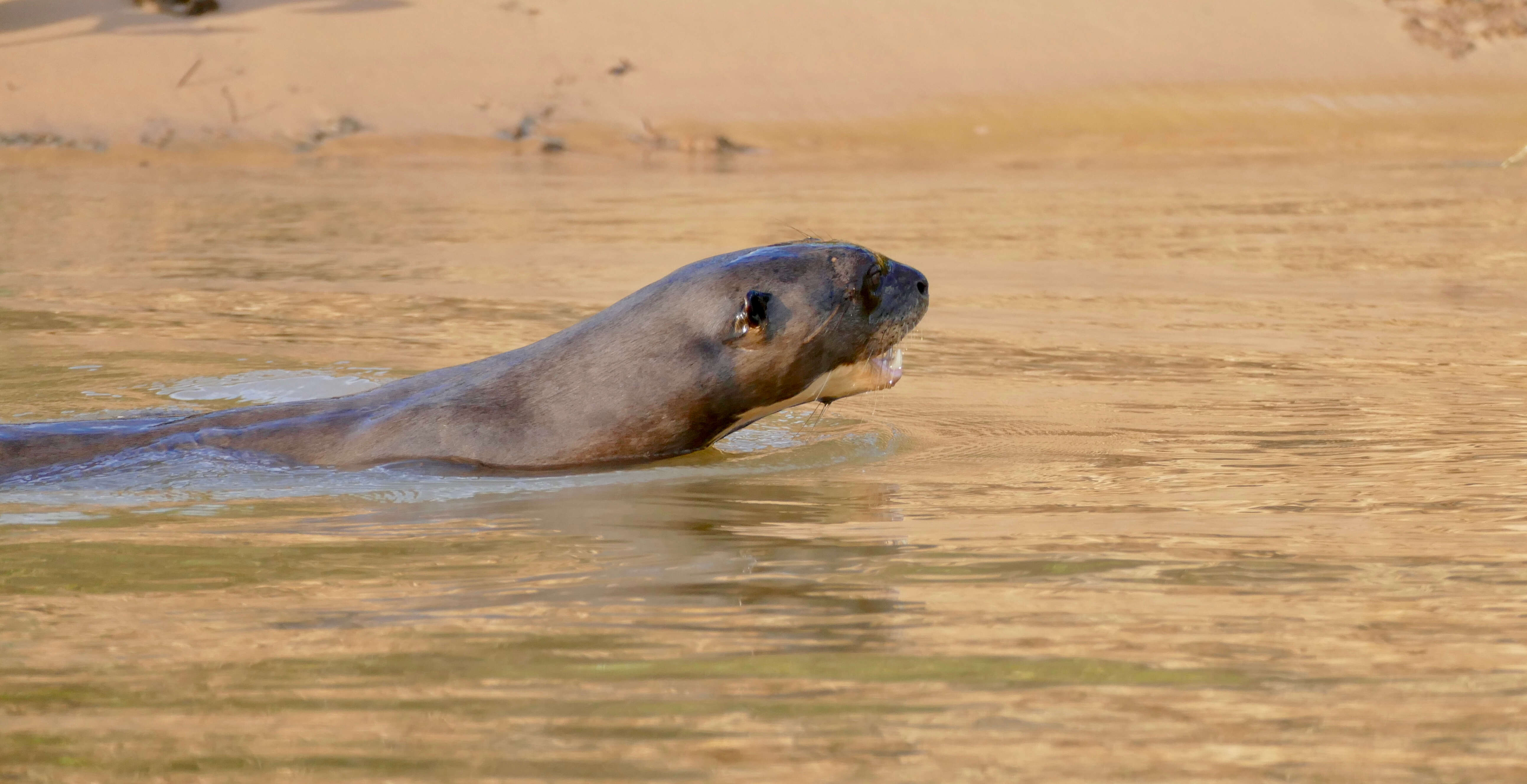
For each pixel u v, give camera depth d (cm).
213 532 1847
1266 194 7719
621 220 6688
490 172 9638
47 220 6850
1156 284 4672
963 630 1419
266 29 12925
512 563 1692
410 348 3497
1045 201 7525
